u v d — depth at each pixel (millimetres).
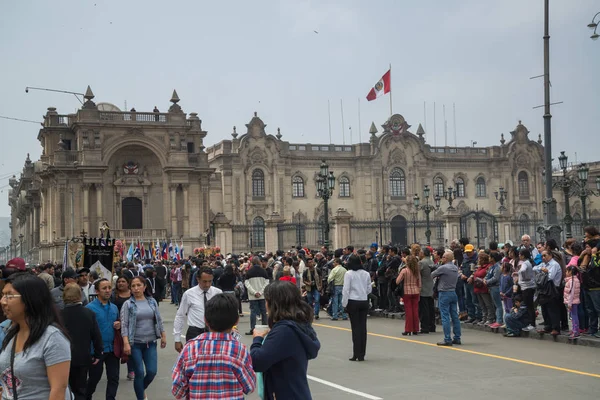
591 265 19984
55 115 80312
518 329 22344
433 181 100625
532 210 104312
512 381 15164
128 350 13422
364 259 32438
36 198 93500
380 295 30781
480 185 103188
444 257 21141
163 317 33500
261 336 8656
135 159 79438
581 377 15500
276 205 92438
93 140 75688
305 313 8500
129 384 16500
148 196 79625
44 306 7285
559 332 21203
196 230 79562
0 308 12750
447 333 20734
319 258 33406
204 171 80125
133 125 76812
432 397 13734
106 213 78000
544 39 30625
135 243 75625
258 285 25312
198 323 14438
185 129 79000
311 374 16453
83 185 75312
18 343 7242
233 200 90750
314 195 95750
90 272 18891
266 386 8422
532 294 22234
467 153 102875
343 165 97188
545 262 21156
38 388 7121
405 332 23578
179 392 8023
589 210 99812
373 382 15367
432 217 99062
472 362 17719
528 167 104812
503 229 63031
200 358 7902
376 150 97250
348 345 21484
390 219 97312
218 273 31797
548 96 30438
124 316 13609
